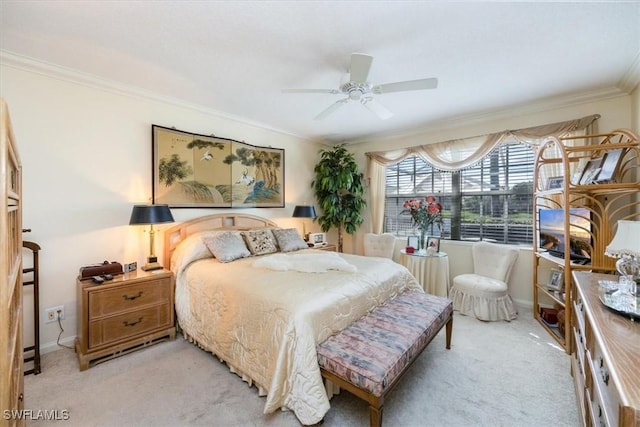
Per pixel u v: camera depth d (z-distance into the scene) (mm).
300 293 1884
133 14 1691
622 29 1827
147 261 2766
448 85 2688
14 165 1160
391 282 2521
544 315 2939
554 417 1644
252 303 1931
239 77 2541
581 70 2387
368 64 1833
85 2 1583
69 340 2451
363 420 1613
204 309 2352
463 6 1629
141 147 2893
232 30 1854
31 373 2037
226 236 3020
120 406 1722
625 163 2396
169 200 3078
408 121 3801
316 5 1622
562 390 1879
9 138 890
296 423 1589
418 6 1629
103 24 1787
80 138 2512
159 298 2520
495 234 3688
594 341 1208
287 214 4492
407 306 2277
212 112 3422
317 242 4309
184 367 2145
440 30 1854
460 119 3668
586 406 1351
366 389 1401
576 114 3000
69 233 2461
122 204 2768
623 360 912
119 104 2740
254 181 3959
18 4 1588
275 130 4234
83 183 2533
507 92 2848
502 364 2189
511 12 1675
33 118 2279
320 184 4699
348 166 4516
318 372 1564
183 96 2996
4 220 781
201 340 2348
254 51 2109
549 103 3094
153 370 2104
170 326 2588
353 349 1620
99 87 2600
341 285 2076
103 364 2174
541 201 3102
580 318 1695
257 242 3248
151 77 2543
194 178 3291
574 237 2654
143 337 2406
